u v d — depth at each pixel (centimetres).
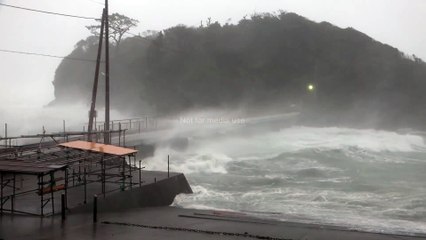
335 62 7444
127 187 1711
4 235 1032
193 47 7269
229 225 1292
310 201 1875
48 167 1280
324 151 3609
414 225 1413
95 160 1811
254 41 7475
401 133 6144
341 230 1266
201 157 3184
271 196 1989
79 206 1402
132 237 1041
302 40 7581
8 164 1338
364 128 6756
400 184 2281
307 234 1185
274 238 1101
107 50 2781
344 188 2178
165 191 1878
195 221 1351
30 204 1422
